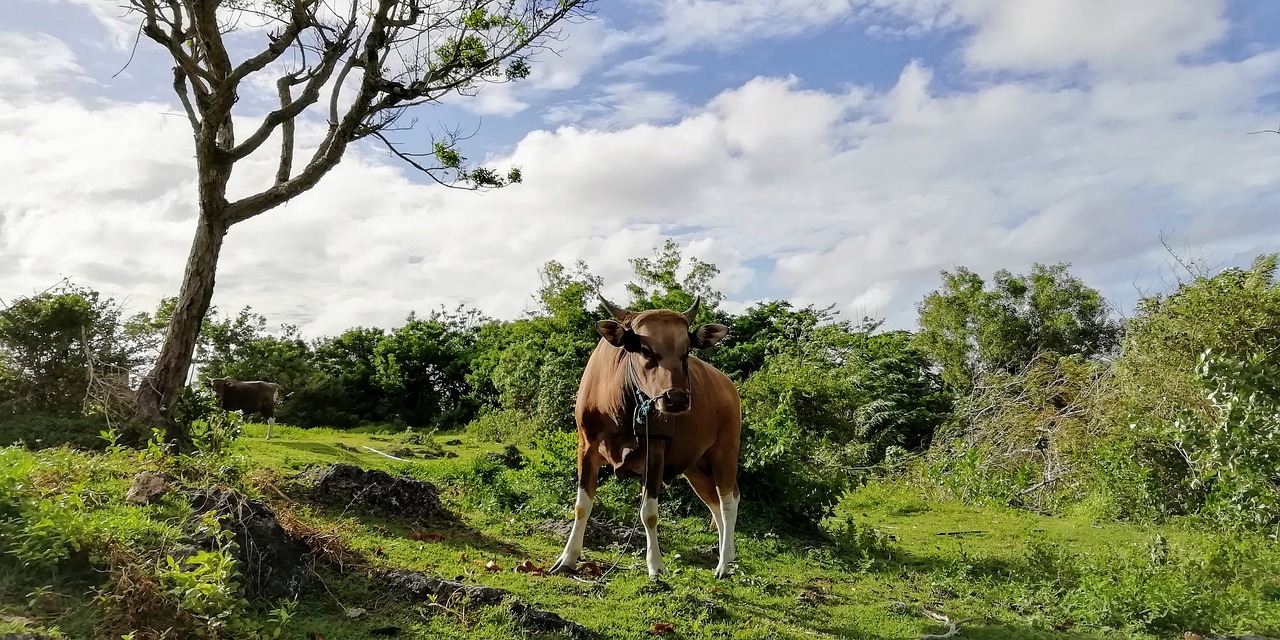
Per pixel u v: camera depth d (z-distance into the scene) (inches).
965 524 488.4
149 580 169.0
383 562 244.8
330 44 460.1
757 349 1059.3
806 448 444.1
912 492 615.5
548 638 194.4
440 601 205.9
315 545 226.5
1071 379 655.1
